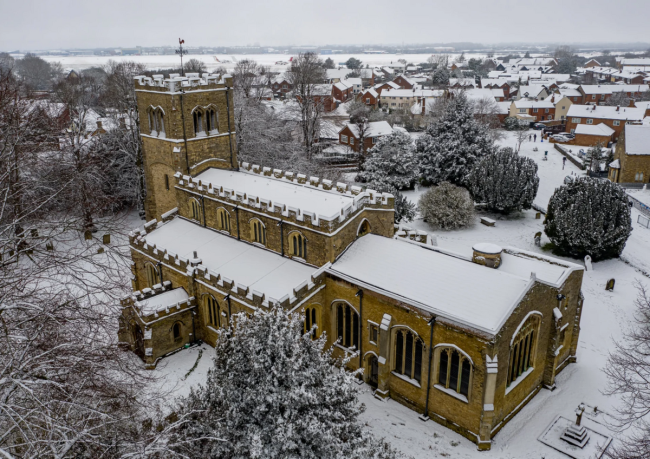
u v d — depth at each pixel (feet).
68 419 65.26
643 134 310.65
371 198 144.25
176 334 139.74
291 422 74.95
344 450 79.46
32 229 77.20
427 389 114.42
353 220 136.26
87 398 73.67
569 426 109.91
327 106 511.40
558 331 121.19
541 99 617.21
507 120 524.52
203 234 160.35
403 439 109.81
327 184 155.22
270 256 143.02
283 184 160.56
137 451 64.08
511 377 114.52
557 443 108.37
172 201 176.45
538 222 247.91
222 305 132.46
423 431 112.47
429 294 113.39
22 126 94.53
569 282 126.41
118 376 88.53
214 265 142.31
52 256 75.10
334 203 140.87
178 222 170.71
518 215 259.19
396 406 121.08
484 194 253.24
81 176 107.24
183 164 166.91
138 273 166.61
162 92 160.45
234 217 152.05
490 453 106.01
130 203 253.85
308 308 128.57
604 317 160.86
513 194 244.01
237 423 76.07
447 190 239.71
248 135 267.80
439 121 309.63
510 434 112.06
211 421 76.54
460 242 223.92
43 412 56.29
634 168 310.45
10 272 77.00
